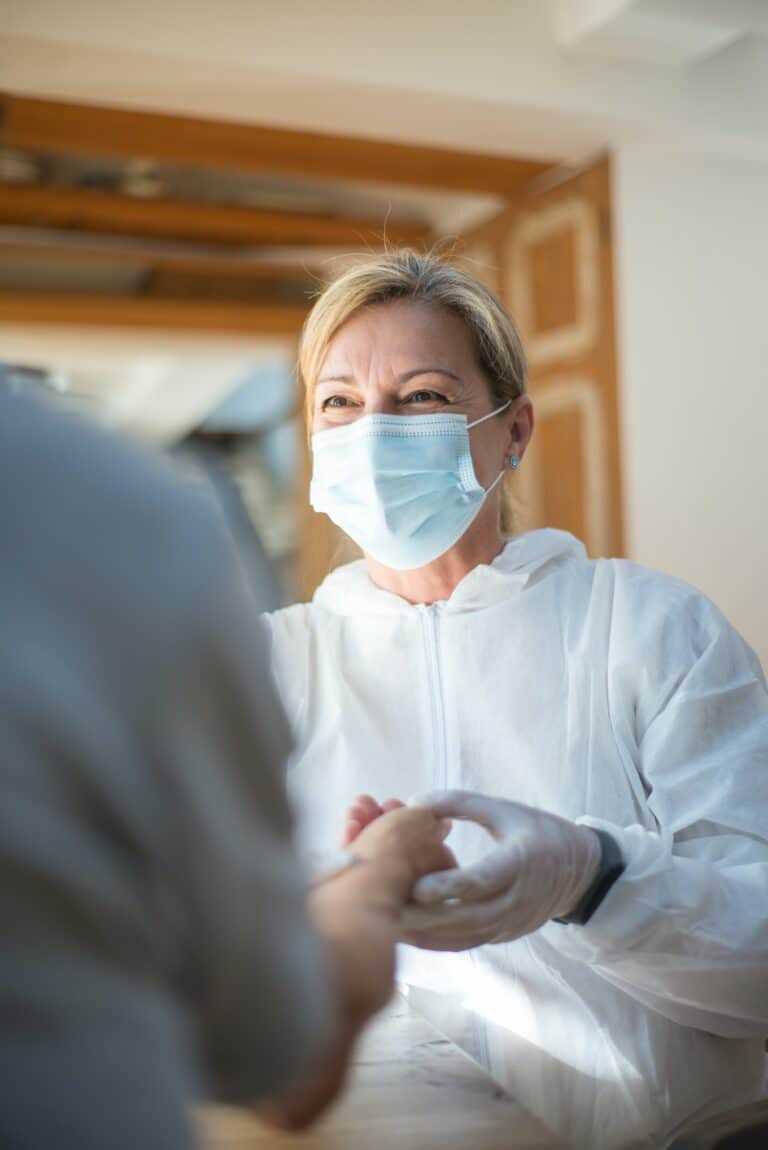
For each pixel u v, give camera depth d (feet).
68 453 1.69
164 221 19.22
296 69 13.69
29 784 1.51
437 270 5.50
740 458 17.38
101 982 1.55
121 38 12.92
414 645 5.30
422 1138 3.09
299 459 23.56
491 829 3.90
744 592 17.31
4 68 13.26
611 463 16.78
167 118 15.29
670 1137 4.58
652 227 16.92
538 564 5.41
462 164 17.29
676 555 16.90
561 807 4.93
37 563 1.60
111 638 1.60
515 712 5.09
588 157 16.93
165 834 1.62
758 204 17.60
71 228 20.04
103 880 1.55
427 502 5.29
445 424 5.32
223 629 1.70
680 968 4.31
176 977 1.68
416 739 5.22
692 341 17.12
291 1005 1.75
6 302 21.45
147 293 22.30
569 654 5.16
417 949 5.10
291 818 1.85
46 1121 1.48
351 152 16.63
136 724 1.61
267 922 1.71
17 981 1.49
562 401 17.70
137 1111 1.52
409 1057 3.69
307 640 5.51
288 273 22.15
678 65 15.88
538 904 3.79
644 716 4.95
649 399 16.84
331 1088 2.15
